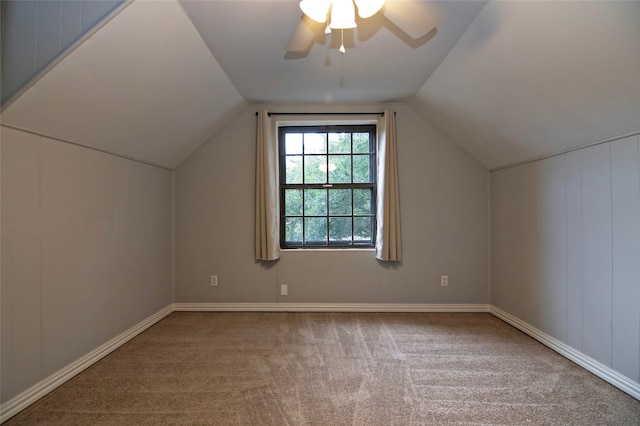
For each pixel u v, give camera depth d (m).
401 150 3.17
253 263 3.21
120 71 1.76
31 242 1.68
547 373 1.96
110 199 2.30
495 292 3.06
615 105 1.63
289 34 1.93
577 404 1.65
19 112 1.54
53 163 1.81
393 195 3.08
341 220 3.30
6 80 1.50
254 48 2.09
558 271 2.25
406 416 1.57
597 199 1.93
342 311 3.18
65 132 1.83
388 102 3.11
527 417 1.56
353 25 1.57
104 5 1.47
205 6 1.66
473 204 3.16
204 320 2.94
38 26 1.49
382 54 2.17
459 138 3.03
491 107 2.34
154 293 2.87
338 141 3.30
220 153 3.20
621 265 1.78
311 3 1.43
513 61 1.85
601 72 1.54
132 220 2.56
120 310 2.40
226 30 1.88
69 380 1.90
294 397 1.72
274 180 3.15
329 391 1.78
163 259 3.03
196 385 1.84
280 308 3.20
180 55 1.96
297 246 3.29
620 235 1.79
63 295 1.88
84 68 1.60
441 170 3.16
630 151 1.72
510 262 2.83
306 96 2.92
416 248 3.17
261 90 2.78
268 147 3.11
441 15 1.73
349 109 3.15
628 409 1.61
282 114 3.16
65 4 1.48
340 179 3.29
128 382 1.87
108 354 2.24
